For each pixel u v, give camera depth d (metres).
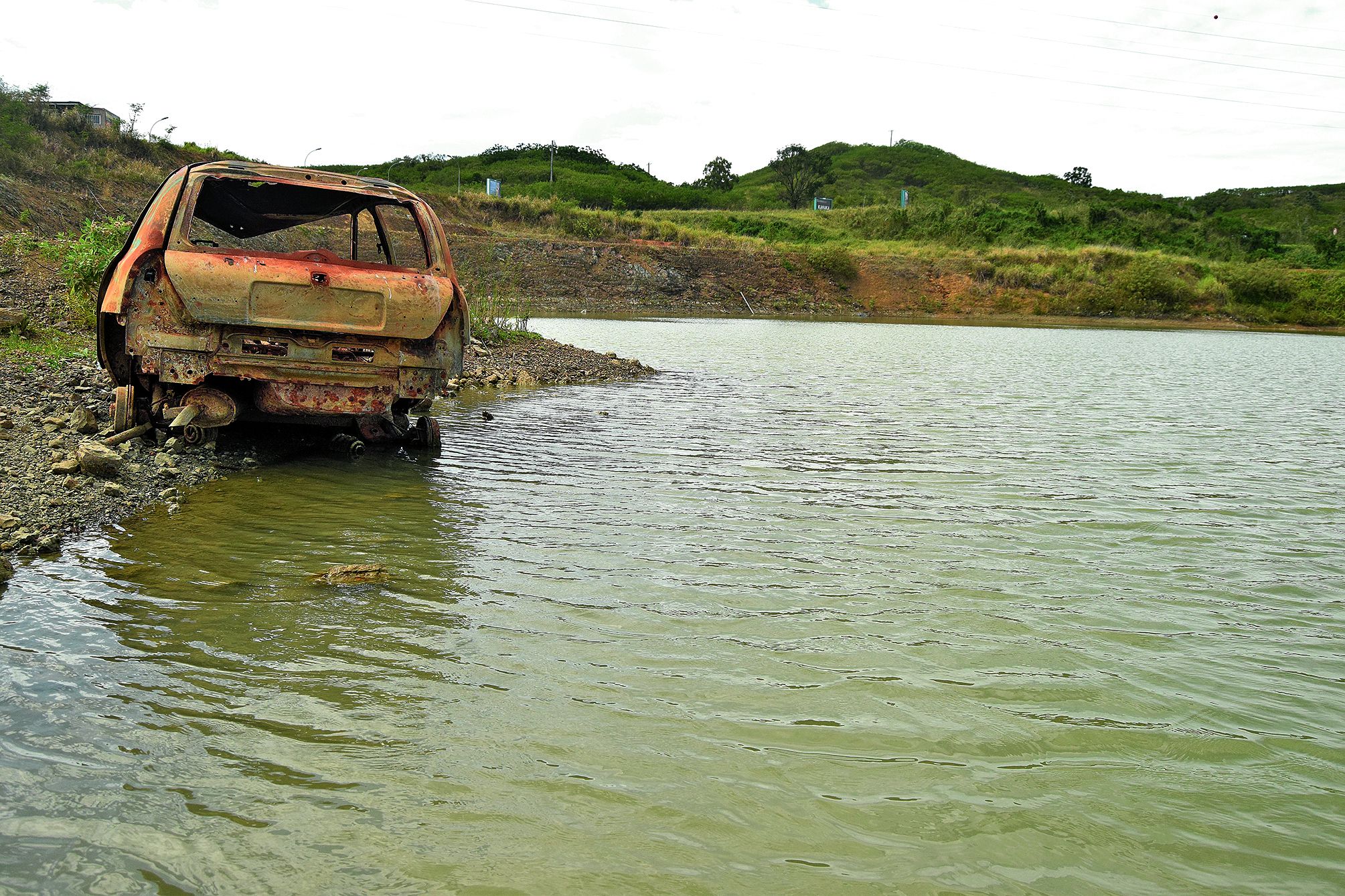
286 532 4.93
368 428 7.50
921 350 24.55
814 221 68.12
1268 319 53.31
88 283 11.31
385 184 6.92
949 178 113.50
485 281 20.41
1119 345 30.28
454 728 2.91
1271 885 2.32
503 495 6.08
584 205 72.81
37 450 5.93
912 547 5.23
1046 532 5.67
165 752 2.69
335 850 2.28
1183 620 4.21
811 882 2.25
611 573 4.53
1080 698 3.34
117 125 33.03
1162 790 2.75
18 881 2.12
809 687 3.33
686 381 14.45
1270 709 3.32
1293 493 7.06
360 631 3.65
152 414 6.64
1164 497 6.80
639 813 2.50
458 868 2.23
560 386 12.95
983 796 2.67
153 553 4.44
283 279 6.15
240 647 3.44
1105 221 69.38
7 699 2.94
